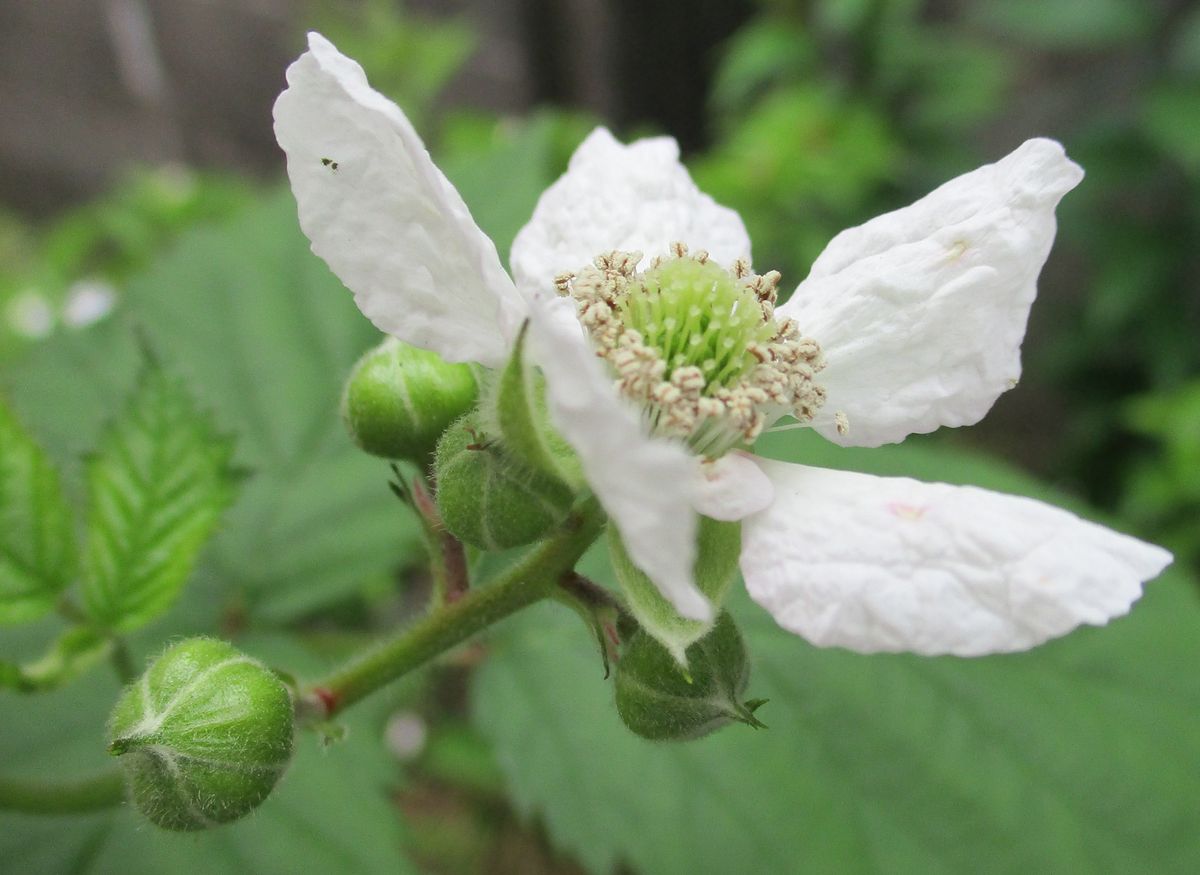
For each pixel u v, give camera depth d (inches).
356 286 3.1
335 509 4.7
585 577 3.3
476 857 6.7
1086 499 8.6
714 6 9.3
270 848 4.1
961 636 3.0
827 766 4.1
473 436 3.1
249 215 5.3
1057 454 9.3
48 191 14.4
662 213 3.6
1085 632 4.2
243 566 4.6
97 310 7.8
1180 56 7.9
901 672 4.2
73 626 3.8
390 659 3.4
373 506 4.7
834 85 8.1
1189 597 4.2
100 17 12.6
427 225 3.1
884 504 3.1
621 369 3.2
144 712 3.2
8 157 14.4
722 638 3.2
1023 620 2.9
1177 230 8.1
